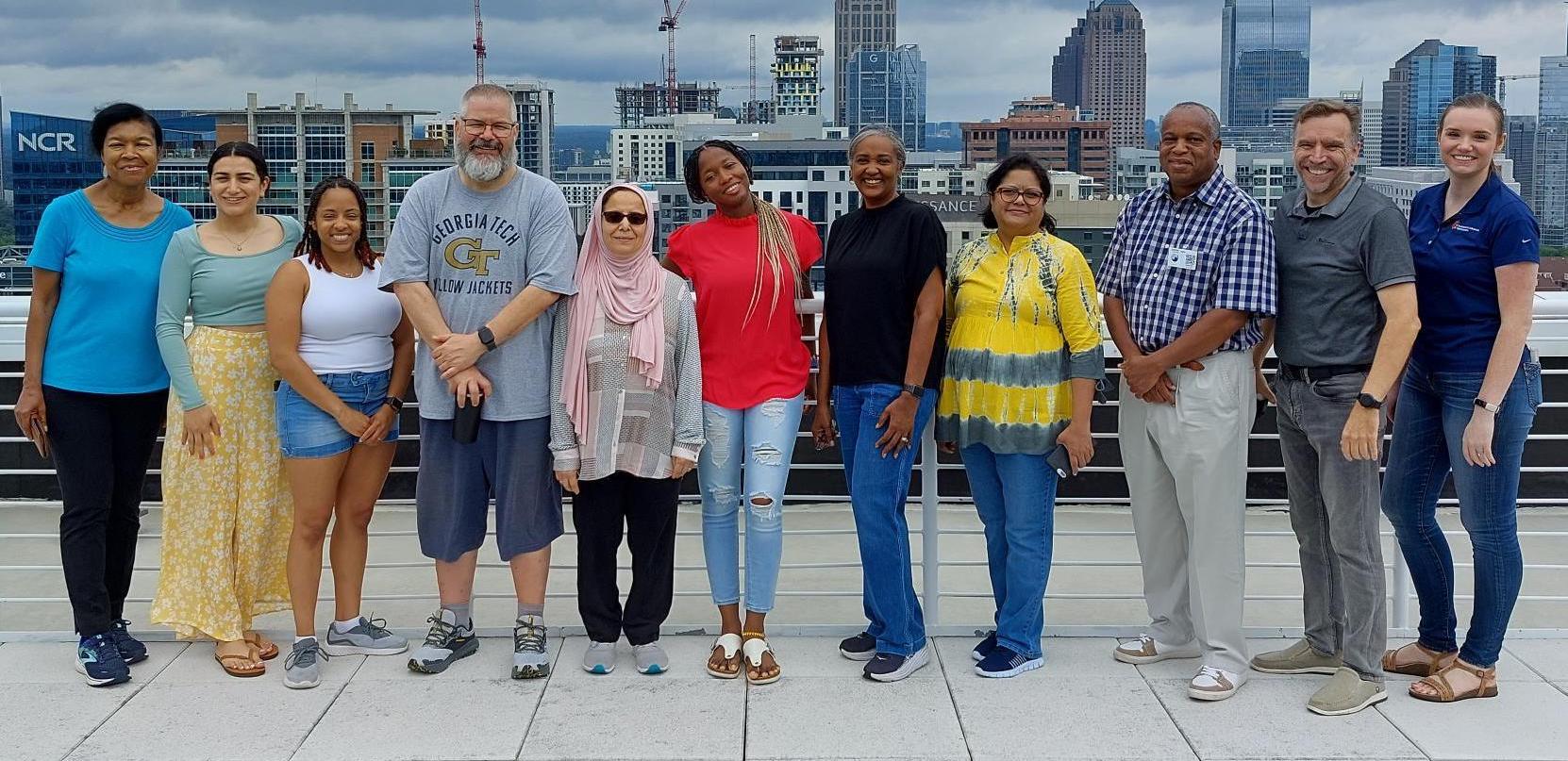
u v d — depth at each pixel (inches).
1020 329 129.6
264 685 133.5
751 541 135.0
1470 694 128.0
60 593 173.0
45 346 135.4
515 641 137.4
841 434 135.4
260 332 137.2
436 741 119.3
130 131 132.4
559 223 131.0
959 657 141.1
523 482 132.7
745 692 131.1
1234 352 127.3
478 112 127.0
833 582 184.4
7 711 126.6
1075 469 129.7
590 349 129.8
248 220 137.0
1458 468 126.0
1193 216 127.1
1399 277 118.3
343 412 132.6
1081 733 121.2
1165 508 136.5
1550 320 199.2
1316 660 135.8
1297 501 134.1
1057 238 132.0
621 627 139.6
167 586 138.0
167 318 133.3
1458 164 120.0
